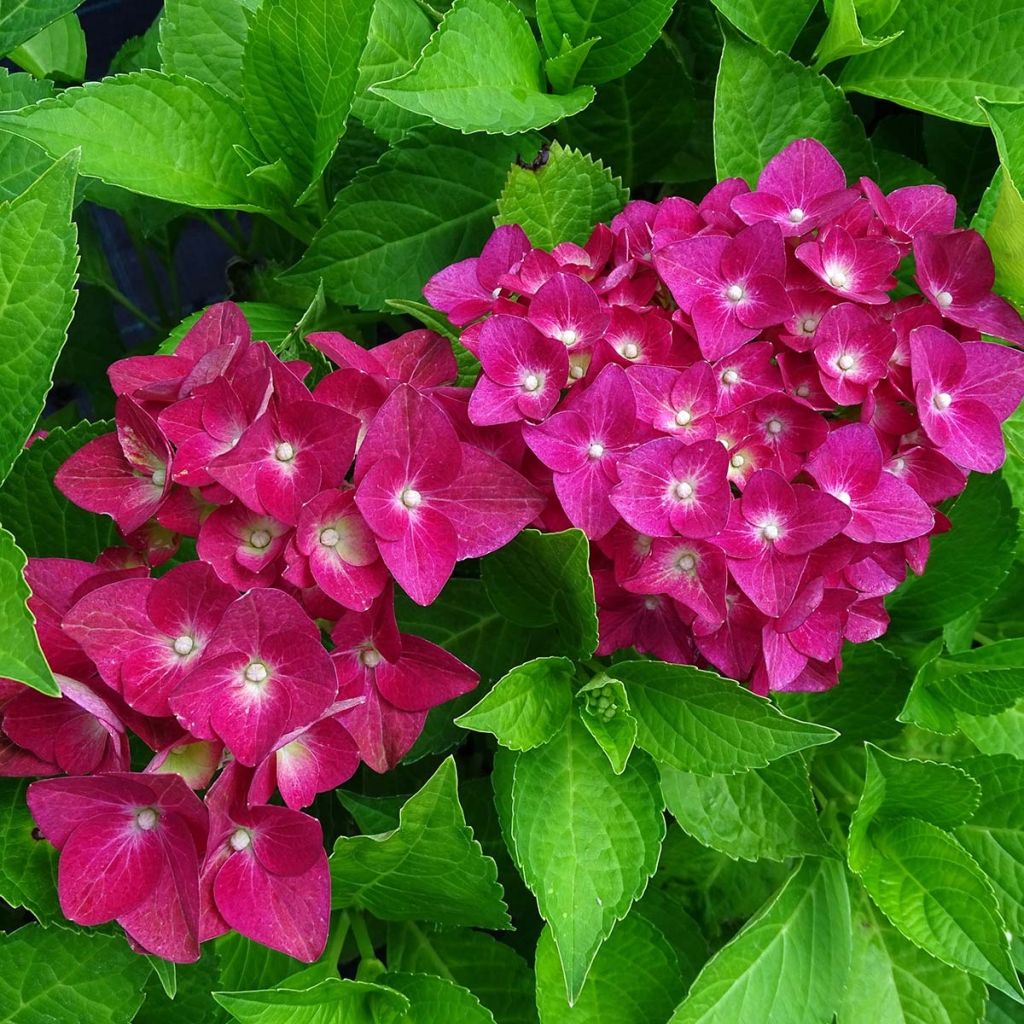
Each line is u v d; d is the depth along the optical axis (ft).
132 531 1.75
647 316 1.80
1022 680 1.99
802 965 1.94
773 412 1.79
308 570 1.68
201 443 1.70
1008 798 2.02
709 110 2.25
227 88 2.14
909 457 1.84
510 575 1.87
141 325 3.16
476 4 1.96
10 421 1.76
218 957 1.91
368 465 1.69
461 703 1.99
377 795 2.09
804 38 2.19
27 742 1.70
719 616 1.75
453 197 2.11
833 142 2.07
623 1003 1.92
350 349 1.81
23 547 1.92
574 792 1.85
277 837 1.68
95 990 1.81
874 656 2.00
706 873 2.10
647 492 1.74
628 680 1.86
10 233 1.71
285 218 2.15
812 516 1.74
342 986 1.83
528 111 2.00
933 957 2.02
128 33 3.11
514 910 2.10
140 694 1.66
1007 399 1.84
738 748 1.81
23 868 1.76
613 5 2.01
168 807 1.64
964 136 2.26
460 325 1.87
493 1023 1.86
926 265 1.85
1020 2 2.01
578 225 2.02
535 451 1.74
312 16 1.92
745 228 1.82
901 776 1.95
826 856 1.97
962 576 2.05
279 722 1.65
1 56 2.10
